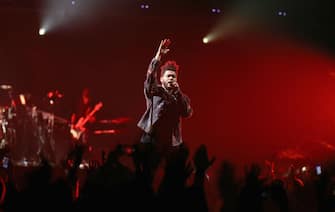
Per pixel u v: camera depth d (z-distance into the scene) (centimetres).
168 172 852
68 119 2630
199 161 862
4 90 2417
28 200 853
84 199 881
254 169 898
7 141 2070
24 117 2155
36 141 2147
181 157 855
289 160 1698
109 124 2616
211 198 1211
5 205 888
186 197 848
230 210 884
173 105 1263
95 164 964
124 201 869
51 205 852
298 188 1162
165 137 1254
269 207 941
